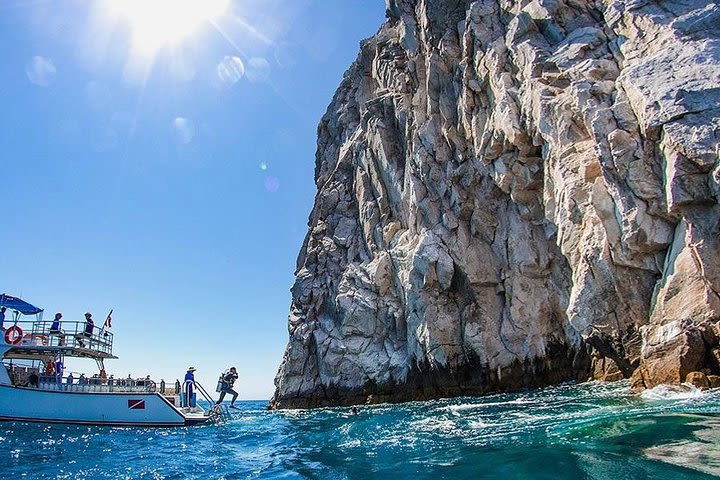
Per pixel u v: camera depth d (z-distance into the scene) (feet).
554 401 51.67
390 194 117.70
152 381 69.72
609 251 58.65
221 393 82.02
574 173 65.00
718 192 48.19
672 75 56.54
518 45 80.28
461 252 90.22
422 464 28.73
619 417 34.04
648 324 51.67
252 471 33.27
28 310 71.26
